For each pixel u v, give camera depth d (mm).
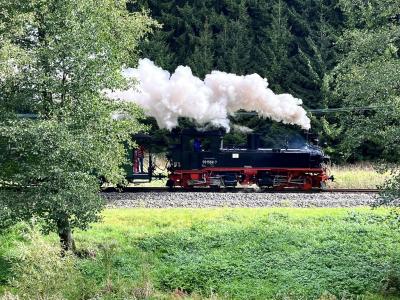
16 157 15484
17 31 15680
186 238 18359
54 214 15430
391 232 18578
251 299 14789
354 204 22719
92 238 18188
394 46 16047
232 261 16797
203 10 49844
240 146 28844
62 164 15352
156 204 22672
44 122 15008
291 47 48375
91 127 16266
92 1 16734
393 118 15070
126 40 19891
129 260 16953
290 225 19703
